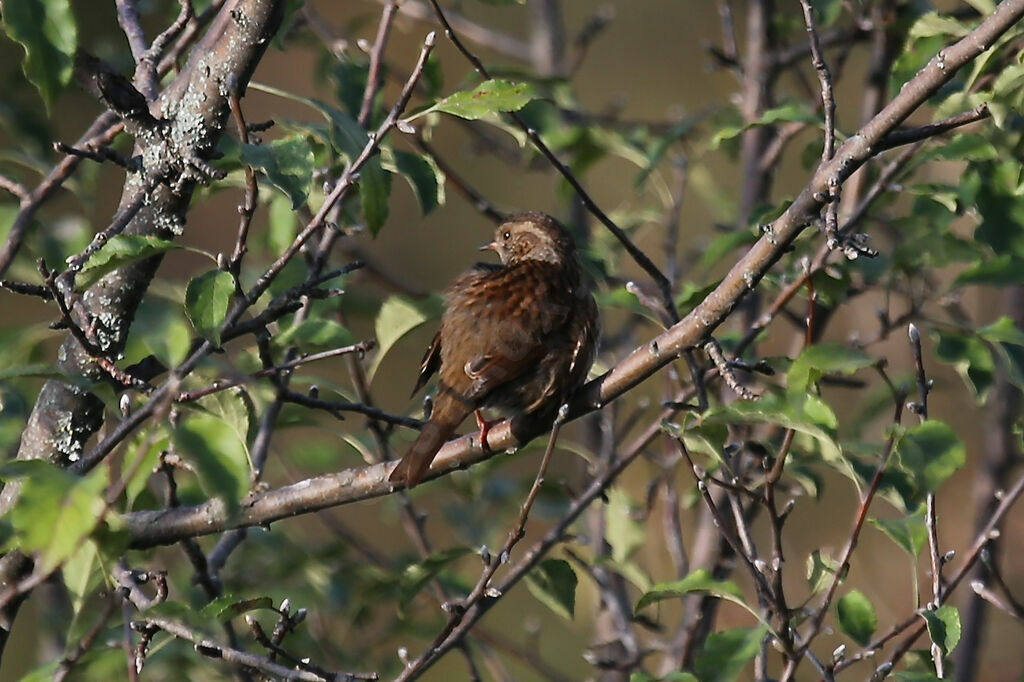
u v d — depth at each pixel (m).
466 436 8.70
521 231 10.26
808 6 7.51
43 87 7.82
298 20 13.41
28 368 6.98
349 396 9.60
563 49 16.05
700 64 25.80
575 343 9.01
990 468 12.88
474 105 7.70
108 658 8.87
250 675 9.14
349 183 7.61
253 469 8.48
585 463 13.51
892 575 15.39
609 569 12.41
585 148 12.01
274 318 7.73
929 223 10.49
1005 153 10.05
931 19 10.45
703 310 7.73
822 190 7.30
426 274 24.22
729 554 11.21
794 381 7.58
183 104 8.12
